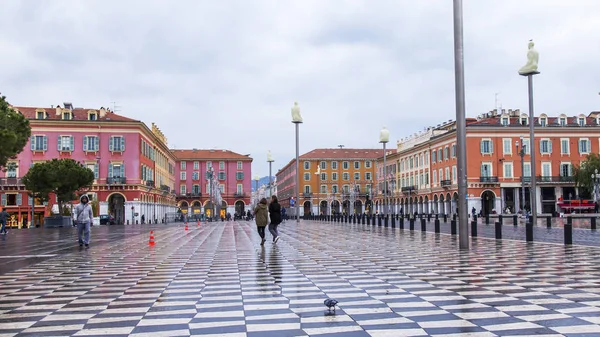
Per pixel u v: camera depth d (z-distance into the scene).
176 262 14.79
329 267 12.82
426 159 82.75
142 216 67.81
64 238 29.05
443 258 14.66
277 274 11.62
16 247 21.95
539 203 70.88
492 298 8.18
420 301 8.01
